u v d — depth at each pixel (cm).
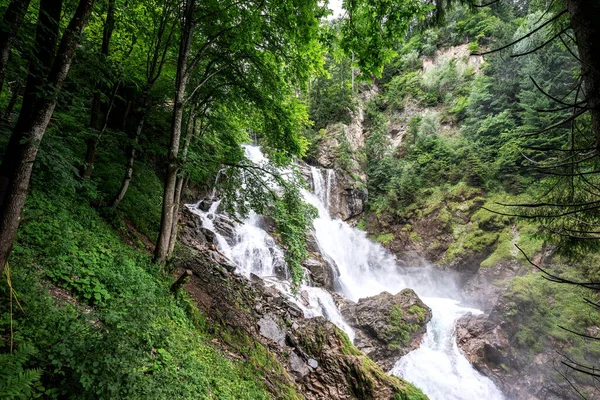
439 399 1384
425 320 1636
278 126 1138
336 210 2995
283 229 1095
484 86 3139
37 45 447
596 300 1617
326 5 725
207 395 561
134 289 677
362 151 3594
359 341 1481
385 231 2866
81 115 1016
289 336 1075
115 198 1033
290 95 1254
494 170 2467
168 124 1545
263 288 1306
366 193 3191
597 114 249
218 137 1382
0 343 353
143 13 1034
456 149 2973
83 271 619
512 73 2936
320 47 945
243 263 1531
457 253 2323
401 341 1510
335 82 4000
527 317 1628
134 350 393
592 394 1350
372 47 680
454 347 1599
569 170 463
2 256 383
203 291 992
